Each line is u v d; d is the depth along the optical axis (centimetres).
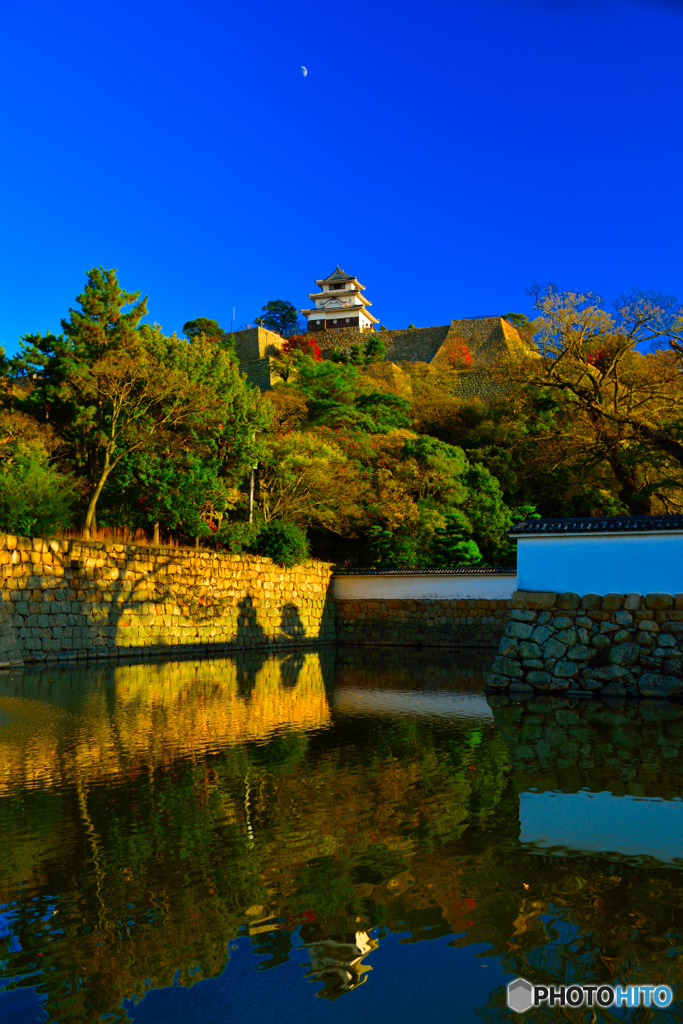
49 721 830
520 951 300
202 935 314
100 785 555
